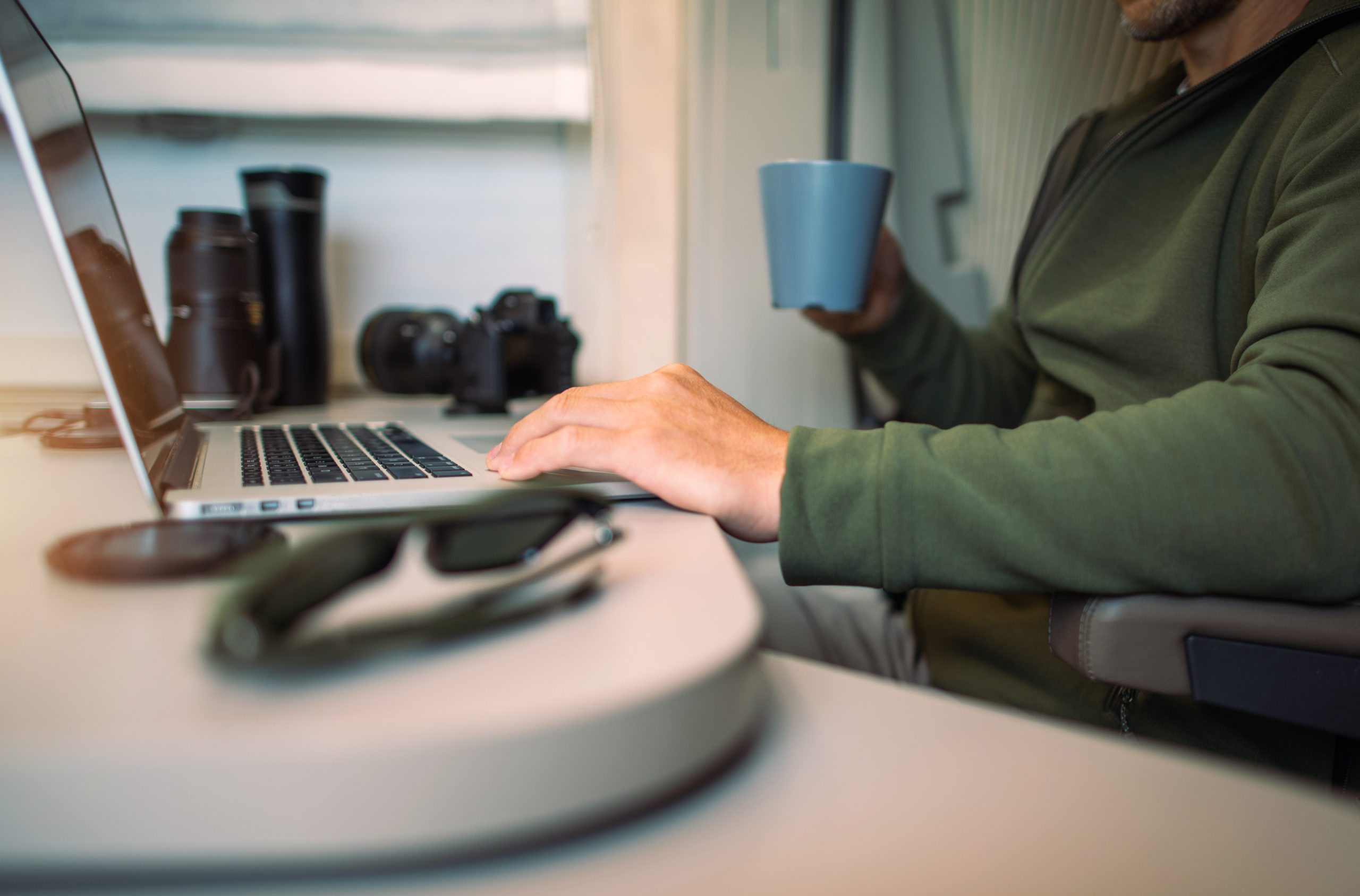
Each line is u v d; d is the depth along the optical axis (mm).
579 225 1304
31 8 1106
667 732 209
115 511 436
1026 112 1224
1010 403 1045
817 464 440
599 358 1320
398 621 227
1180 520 406
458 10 1201
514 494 298
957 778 248
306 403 1052
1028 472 419
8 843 175
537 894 188
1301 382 428
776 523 444
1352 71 539
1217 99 697
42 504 457
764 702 295
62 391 1056
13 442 706
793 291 743
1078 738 282
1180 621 433
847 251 723
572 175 1300
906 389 1006
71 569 306
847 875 199
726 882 194
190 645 237
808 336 1213
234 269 926
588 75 1221
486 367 955
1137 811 239
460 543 270
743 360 1211
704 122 1176
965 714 293
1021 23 1198
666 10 1208
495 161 1294
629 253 1239
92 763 174
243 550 329
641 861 201
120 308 517
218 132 1205
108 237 582
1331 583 414
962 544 421
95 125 1161
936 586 433
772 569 1055
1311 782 514
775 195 730
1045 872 205
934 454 437
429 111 1222
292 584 222
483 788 185
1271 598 435
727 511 441
